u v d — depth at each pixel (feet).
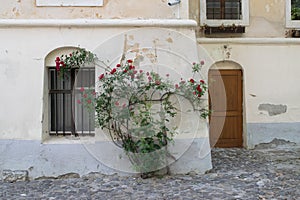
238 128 30.27
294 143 30.01
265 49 29.94
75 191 18.65
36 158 20.88
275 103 29.94
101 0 21.88
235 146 30.27
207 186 19.20
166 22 21.68
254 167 23.35
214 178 20.70
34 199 17.51
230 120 30.22
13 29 21.17
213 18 30.27
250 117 29.76
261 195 17.60
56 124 22.48
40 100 21.04
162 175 21.26
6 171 20.75
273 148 29.68
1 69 21.04
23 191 18.78
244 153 27.86
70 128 22.43
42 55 21.18
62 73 21.42
